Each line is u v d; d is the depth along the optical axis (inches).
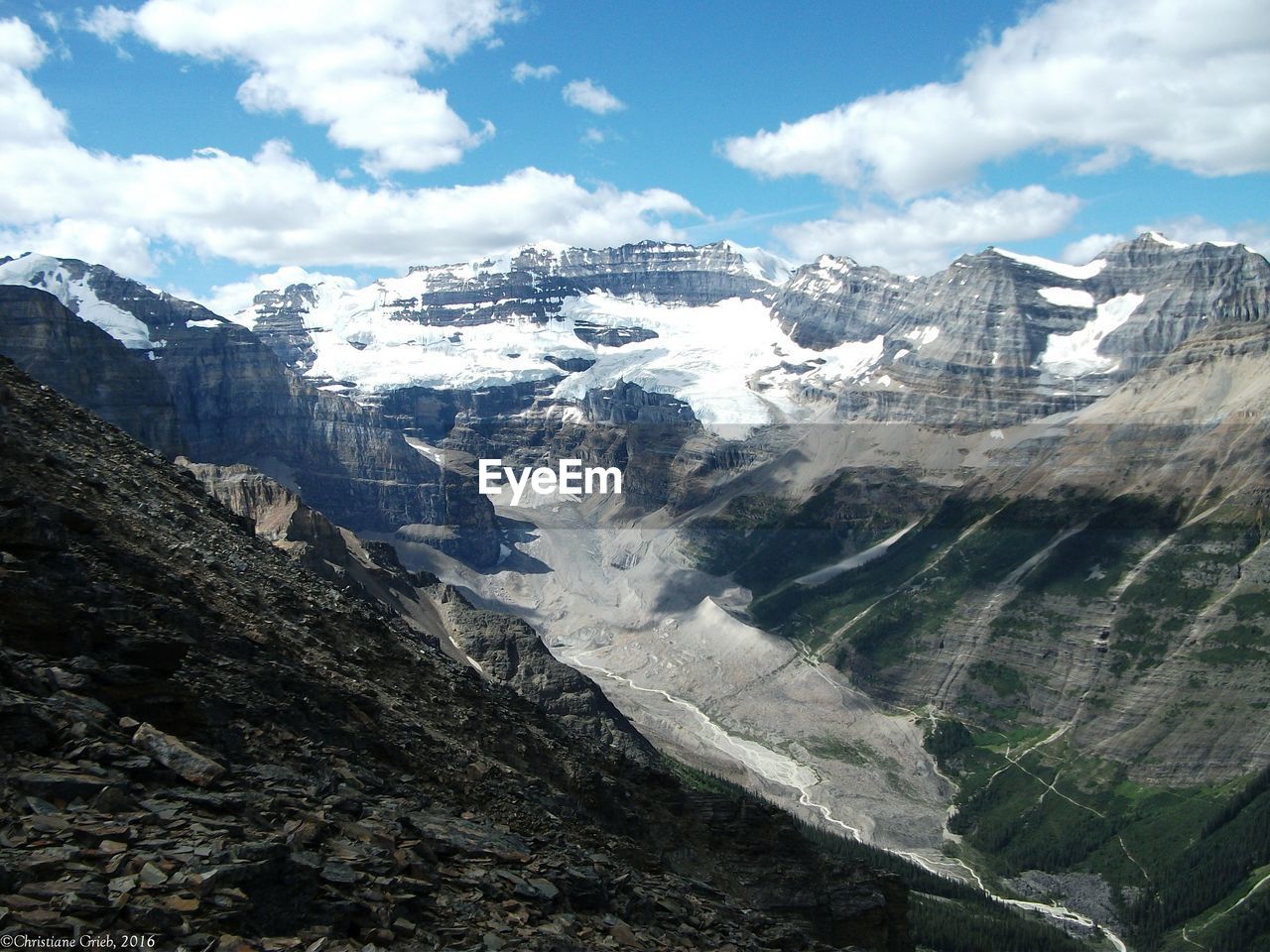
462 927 1417.3
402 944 1323.8
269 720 1897.1
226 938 1144.2
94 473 2906.0
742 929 2162.9
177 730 1668.3
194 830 1299.2
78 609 1726.1
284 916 1256.2
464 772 2454.5
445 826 1786.4
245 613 2586.1
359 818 1630.2
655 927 1909.4
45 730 1391.5
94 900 1123.9
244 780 1533.0
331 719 2188.7
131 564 2263.8
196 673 1876.2
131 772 1400.1
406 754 2338.8
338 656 2805.1
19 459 2554.1
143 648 1768.0
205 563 2738.7
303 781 1647.4
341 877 1363.2
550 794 2642.7
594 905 1795.0
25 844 1190.3
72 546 2103.8
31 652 1622.8
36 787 1282.0
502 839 1871.3
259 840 1337.4
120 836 1244.5
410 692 2940.5
